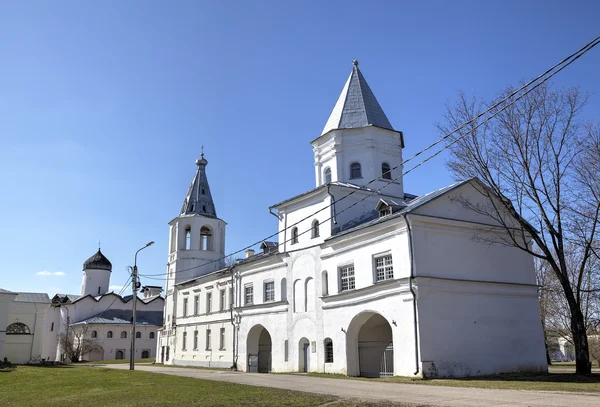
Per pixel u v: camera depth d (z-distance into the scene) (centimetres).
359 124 3753
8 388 2305
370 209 3531
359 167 3697
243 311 4012
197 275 5516
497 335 2725
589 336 4150
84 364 5338
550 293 4138
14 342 5066
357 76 4006
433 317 2525
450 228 2755
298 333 3366
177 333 5319
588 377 2320
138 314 8381
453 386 1983
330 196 3344
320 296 3192
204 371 3612
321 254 3266
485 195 2889
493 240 2895
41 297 5725
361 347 2958
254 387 2034
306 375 2939
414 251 2580
